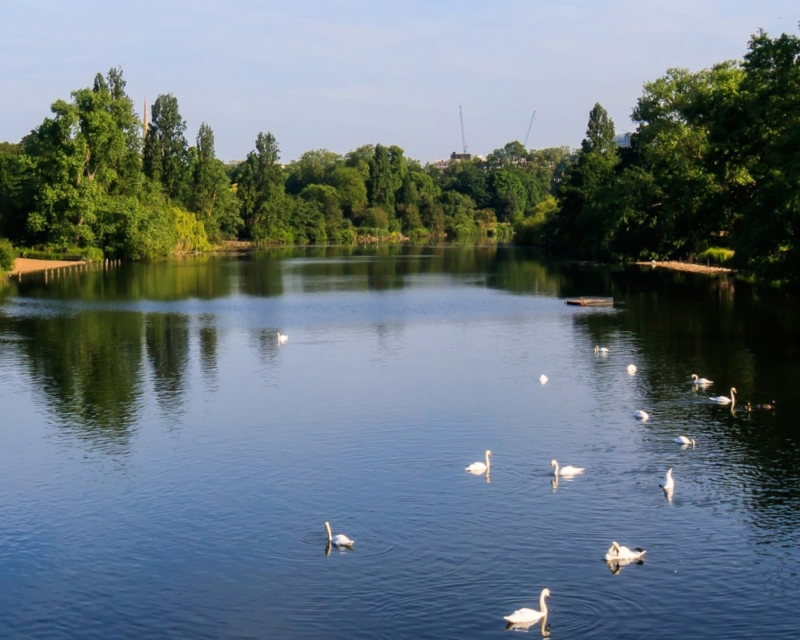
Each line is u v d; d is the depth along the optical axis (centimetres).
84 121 15175
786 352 6134
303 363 6078
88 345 6831
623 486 3588
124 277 12975
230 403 4956
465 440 4222
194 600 2747
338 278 12900
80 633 2578
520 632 2528
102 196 15712
